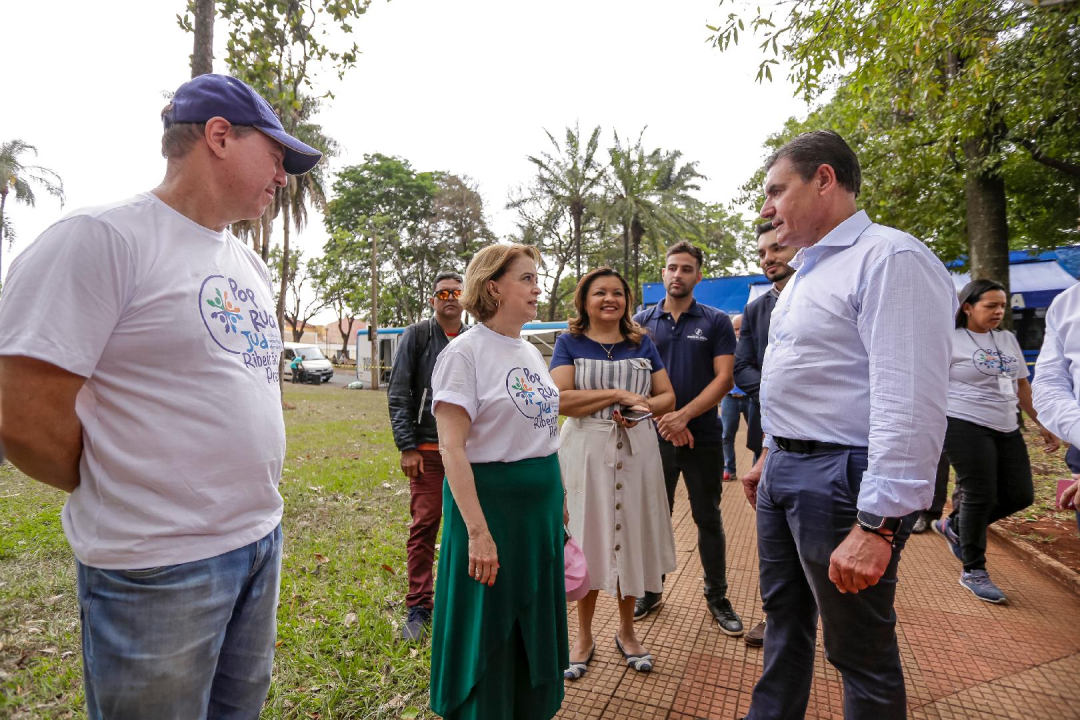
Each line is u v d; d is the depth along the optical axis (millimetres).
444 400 1971
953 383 3623
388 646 2875
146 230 1353
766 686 2139
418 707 2451
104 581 1314
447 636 1977
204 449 1383
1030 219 10484
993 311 3518
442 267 37031
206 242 1479
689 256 3344
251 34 4910
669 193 30516
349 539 4449
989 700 2496
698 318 3395
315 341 61938
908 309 1627
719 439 3285
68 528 1355
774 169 1985
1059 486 2414
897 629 3117
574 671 2703
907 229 9828
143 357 1323
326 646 2869
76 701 2416
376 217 34375
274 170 1577
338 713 2416
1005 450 3561
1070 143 7777
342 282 37188
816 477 1824
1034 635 3014
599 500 2725
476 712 1918
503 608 1970
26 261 1249
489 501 2004
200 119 1443
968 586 3541
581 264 34094
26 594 3348
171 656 1347
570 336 3012
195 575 1377
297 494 5738
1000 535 4375
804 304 1891
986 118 7164
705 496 3236
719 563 3230
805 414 1868
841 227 1863
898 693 1767
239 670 1625
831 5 4543
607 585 2693
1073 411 2131
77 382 1254
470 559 1898
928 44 4711
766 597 2146
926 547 4289
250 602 1606
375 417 12945
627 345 2973
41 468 1271
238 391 1452
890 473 1592
